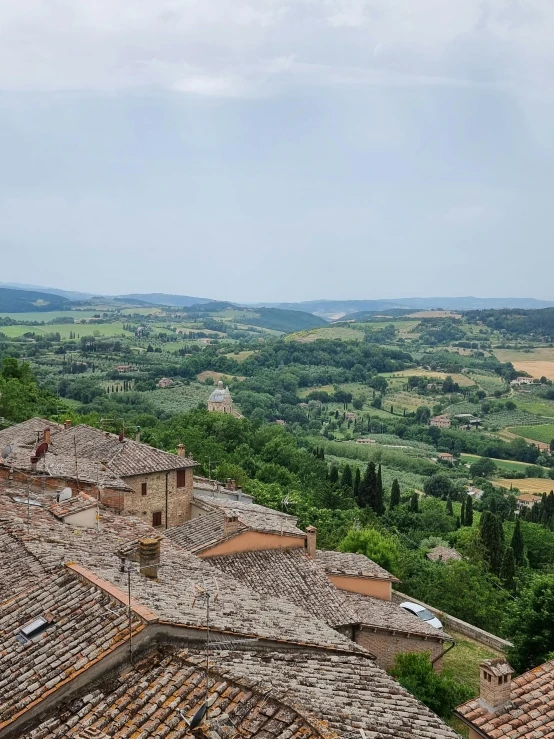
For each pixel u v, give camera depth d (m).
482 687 17.97
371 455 177.75
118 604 16.09
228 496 56.34
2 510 25.23
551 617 35.75
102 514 29.19
